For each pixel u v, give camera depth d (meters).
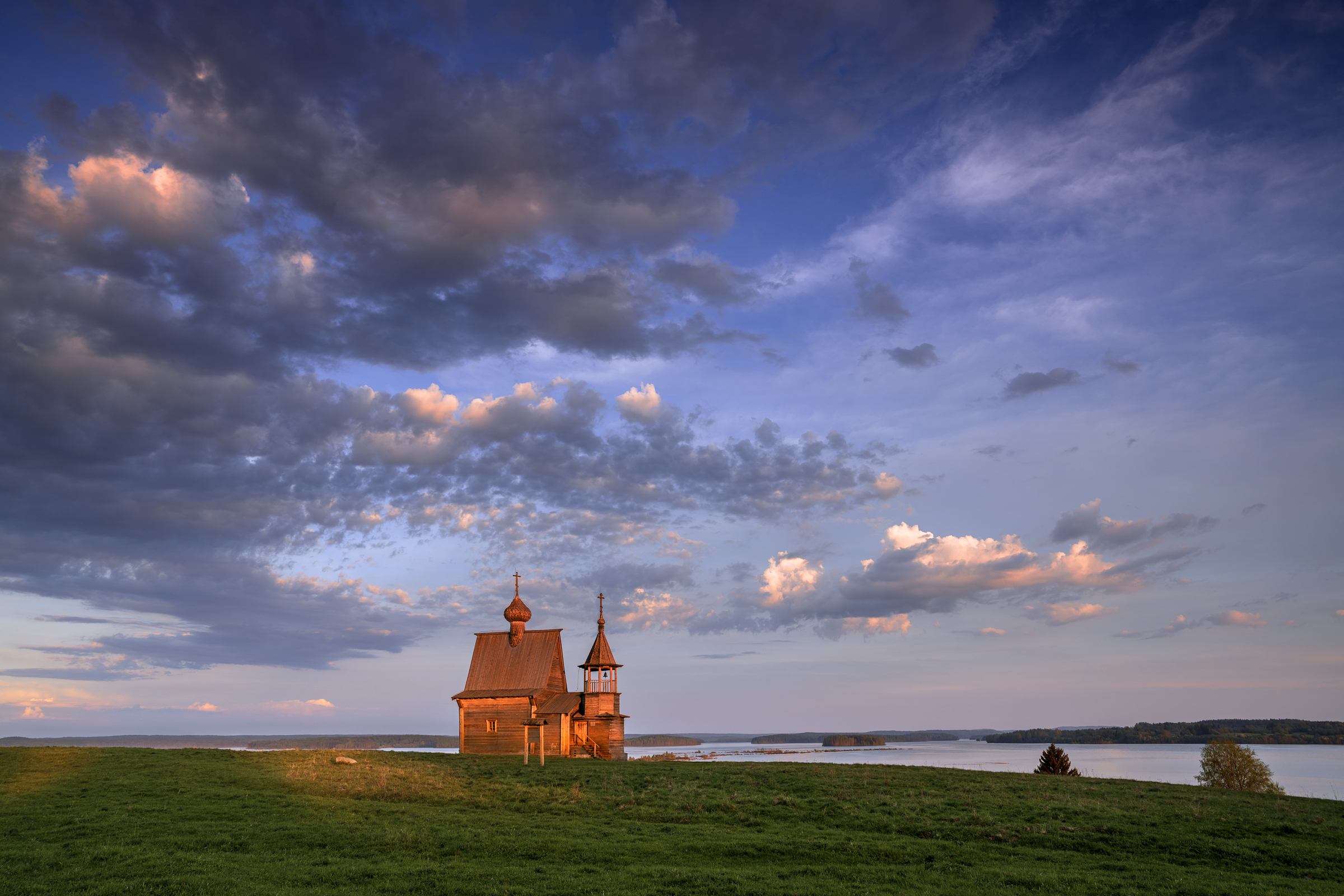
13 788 42.34
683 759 80.75
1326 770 163.00
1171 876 29.36
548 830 35.56
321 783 44.91
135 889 25.56
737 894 25.95
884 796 45.19
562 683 85.50
